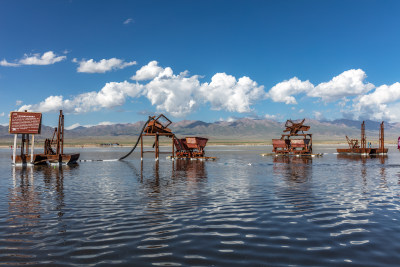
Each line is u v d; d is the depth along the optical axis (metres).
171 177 28.44
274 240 9.48
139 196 17.89
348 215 12.68
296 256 8.14
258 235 10.02
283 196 17.44
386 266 7.44
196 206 14.80
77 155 53.59
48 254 8.45
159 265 7.62
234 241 9.44
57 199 17.14
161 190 20.27
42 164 46.34
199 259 8.00
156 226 11.22
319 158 59.44
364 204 14.97
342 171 33.09
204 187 21.53
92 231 10.63
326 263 7.65
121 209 14.24
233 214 13.03
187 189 20.62
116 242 9.45
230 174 30.70
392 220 11.79
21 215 13.15
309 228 10.77
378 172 31.75
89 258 8.13
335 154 75.81
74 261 7.93
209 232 10.41
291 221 11.77
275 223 11.48
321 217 12.37
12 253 8.54
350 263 7.64
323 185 22.00
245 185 22.38
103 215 13.05
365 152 72.12
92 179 27.31
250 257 8.10
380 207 14.25
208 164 45.16
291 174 30.23
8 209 14.45
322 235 9.94
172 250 8.70
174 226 11.20
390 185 21.84
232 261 7.84
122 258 8.12
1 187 22.48
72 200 16.77
